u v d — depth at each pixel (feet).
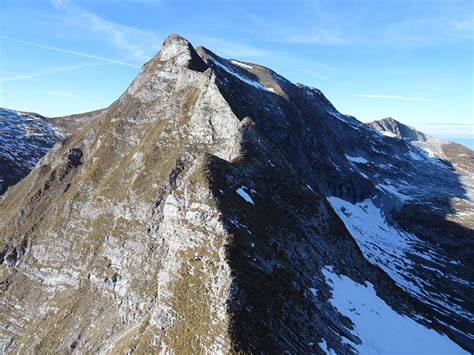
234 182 172.35
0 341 235.61
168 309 130.21
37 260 268.62
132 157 277.64
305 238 177.68
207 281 129.39
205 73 292.81
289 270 148.56
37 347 210.59
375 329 154.81
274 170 203.21
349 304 160.97
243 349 110.01
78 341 201.98
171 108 291.58
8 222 304.91
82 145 344.90
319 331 135.13
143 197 235.61
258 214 164.25
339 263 184.34
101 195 269.03
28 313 242.58
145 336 131.75
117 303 207.51
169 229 160.45
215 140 240.53
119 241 228.22
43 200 310.86
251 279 128.57
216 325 117.08
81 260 241.96
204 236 143.13
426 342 161.58
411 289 307.99
